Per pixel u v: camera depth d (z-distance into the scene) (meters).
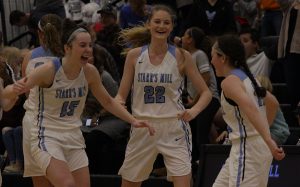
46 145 8.62
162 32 9.38
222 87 8.22
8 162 12.66
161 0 16.55
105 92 9.16
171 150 9.42
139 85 9.52
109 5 16.73
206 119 12.20
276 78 15.14
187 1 16.39
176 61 9.48
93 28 15.87
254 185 8.20
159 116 9.43
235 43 8.34
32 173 9.18
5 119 12.84
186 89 12.72
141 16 15.11
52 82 8.62
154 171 11.84
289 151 10.19
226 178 8.49
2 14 17.05
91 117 12.13
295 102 13.56
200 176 10.29
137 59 9.55
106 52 12.63
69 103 8.78
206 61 12.48
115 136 11.88
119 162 12.26
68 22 9.02
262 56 14.23
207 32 15.09
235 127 8.31
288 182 10.13
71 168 8.80
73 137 8.84
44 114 8.78
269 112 9.02
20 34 17.39
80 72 8.75
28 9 18.44
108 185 11.77
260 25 16.47
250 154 8.20
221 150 10.30
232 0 16.91
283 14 13.58
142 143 9.52
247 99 7.97
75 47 8.54
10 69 10.79
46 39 9.80
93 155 12.09
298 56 13.37
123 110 9.31
